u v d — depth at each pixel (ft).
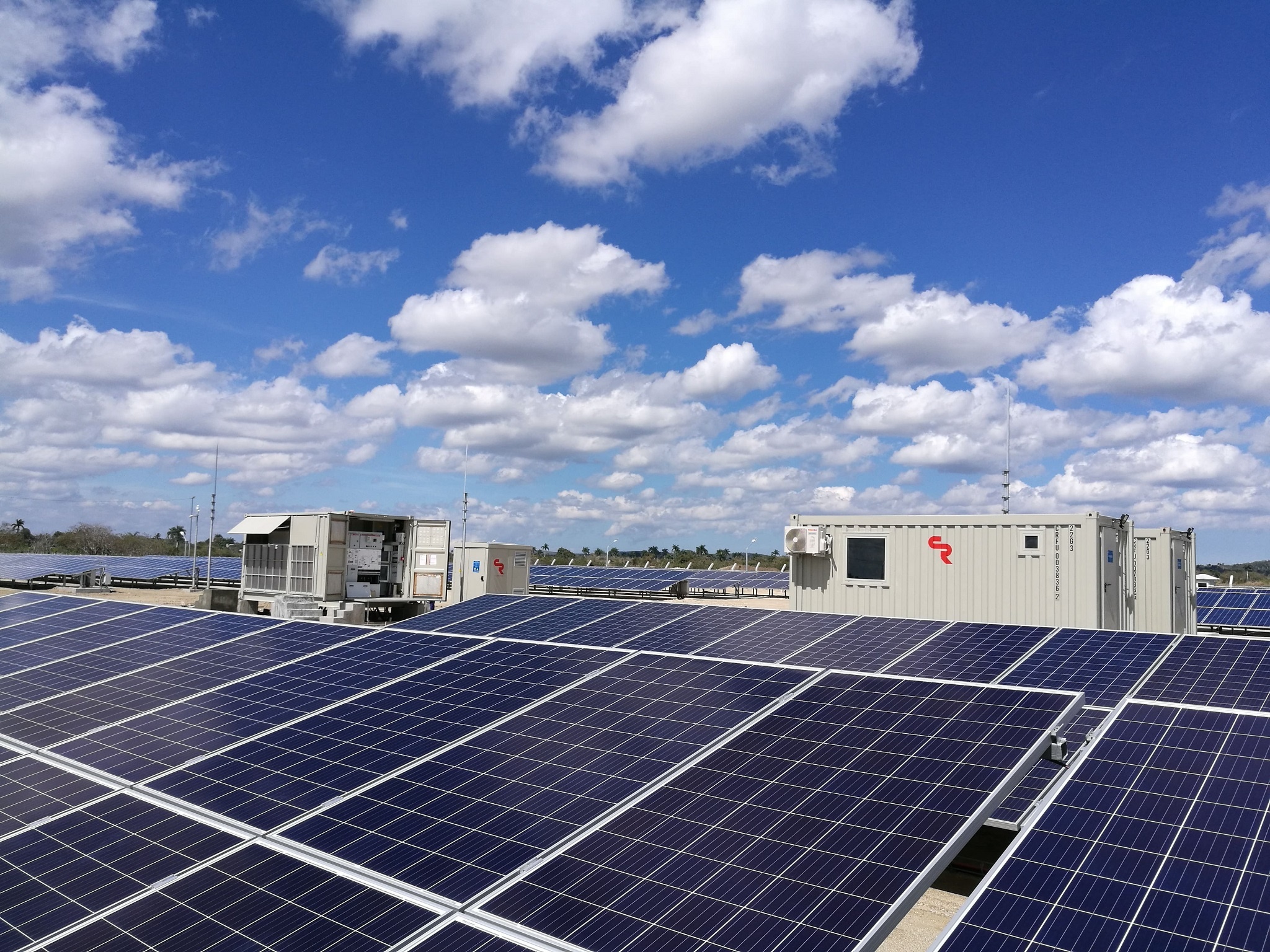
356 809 42.01
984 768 37.83
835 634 78.23
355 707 56.44
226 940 32.60
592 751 45.24
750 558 521.24
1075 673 62.69
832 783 38.75
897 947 45.83
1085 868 31.22
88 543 526.98
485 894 33.81
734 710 48.06
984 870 53.11
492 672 60.59
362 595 144.25
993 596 92.99
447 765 45.83
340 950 31.24
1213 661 61.36
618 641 81.92
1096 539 88.02
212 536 212.84
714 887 32.68
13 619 96.63
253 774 47.62
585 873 34.58
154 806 45.01
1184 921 27.91
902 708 45.34
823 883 31.86
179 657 74.08
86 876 38.55
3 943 33.88
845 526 102.78
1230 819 32.53
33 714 63.00
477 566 165.78
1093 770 37.76
